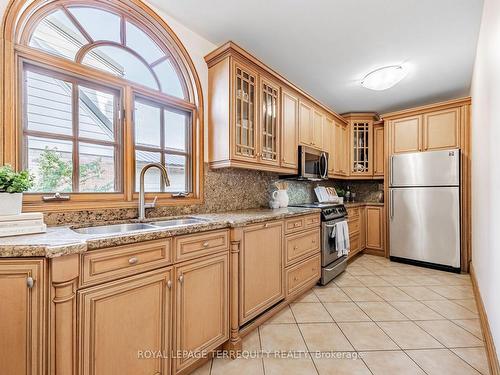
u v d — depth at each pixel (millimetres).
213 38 2301
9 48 1295
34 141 1415
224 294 1634
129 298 1150
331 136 3785
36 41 1457
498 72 1459
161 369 1273
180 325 1366
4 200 1063
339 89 3379
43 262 905
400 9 1899
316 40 2305
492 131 1688
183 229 1371
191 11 1956
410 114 3697
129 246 1147
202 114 2242
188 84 2225
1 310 889
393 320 2068
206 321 1513
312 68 2822
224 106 2152
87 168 1619
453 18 1997
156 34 2014
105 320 1065
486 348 1656
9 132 1288
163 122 2055
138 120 1896
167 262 1310
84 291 1000
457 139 3309
